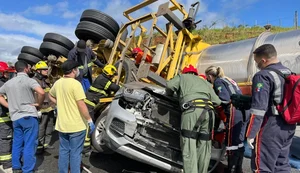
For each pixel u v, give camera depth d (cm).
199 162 330
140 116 352
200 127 324
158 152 346
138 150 341
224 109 385
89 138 446
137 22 642
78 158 331
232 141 371
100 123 439
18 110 361
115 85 460
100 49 739
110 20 723
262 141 277
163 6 583
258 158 278
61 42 812
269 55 282
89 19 723
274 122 271
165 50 575
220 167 421
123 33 741
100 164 417
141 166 414
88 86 547
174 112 363
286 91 265
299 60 480
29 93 369
